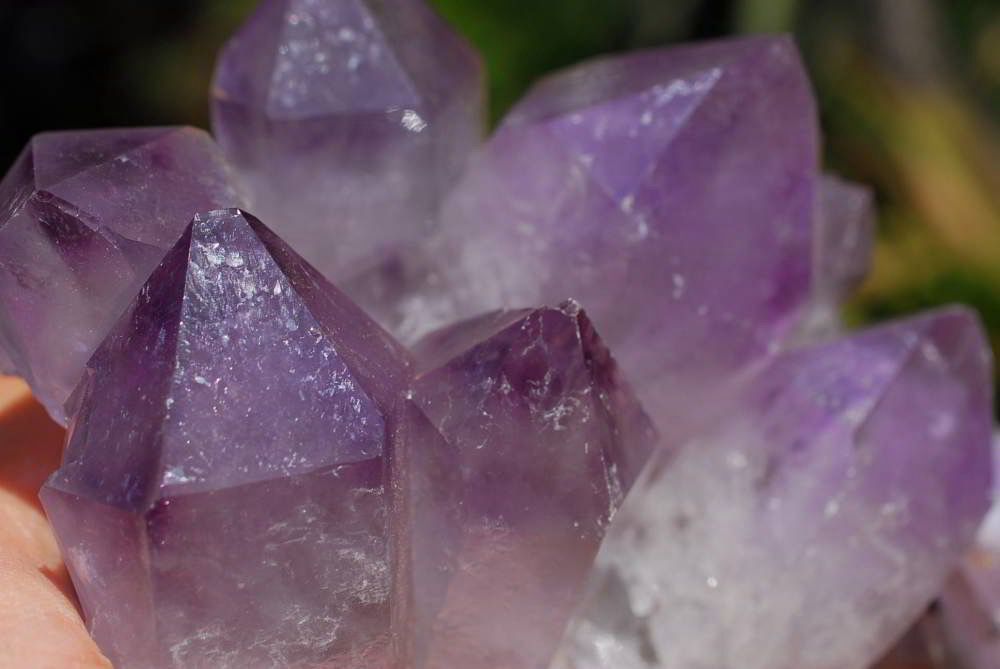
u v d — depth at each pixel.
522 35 0.53
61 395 0.20
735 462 0.21
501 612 0.19
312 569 0.18
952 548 0.21
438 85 0.22
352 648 0.18
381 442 0.18
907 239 0.48
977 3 0.51
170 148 0.20
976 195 0.48
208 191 0.20
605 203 0.20
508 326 0.19
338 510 0.18
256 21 0.22
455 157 0.22
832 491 0.21
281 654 0.18
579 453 0.19
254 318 0.18
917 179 0.48
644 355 0.21
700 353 0.21
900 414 0.21
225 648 0.18
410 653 0.19
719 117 0.21
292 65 0.21
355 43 0.21
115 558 0.18
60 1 0.61
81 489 0.18
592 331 0.19
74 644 0.18
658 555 0.21
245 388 0.18
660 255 0.21
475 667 0.20
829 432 0.21
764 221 0.21
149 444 0.18
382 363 0.19
